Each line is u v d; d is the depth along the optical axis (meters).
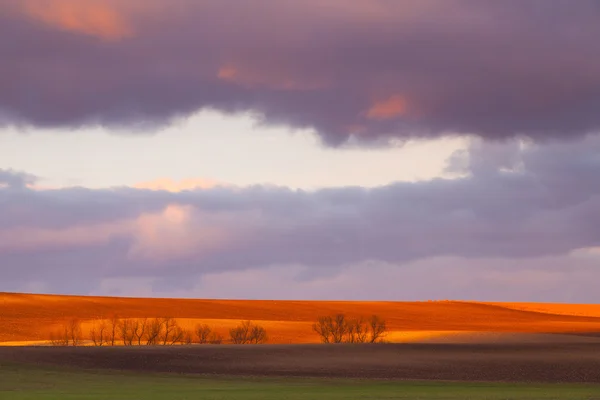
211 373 126.44
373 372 131.62
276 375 125.44
